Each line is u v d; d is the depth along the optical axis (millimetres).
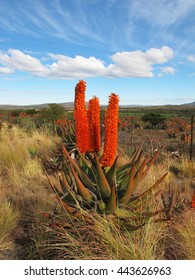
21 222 4574
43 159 8391
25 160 8516
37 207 4742
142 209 3883
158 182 3764
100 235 3561
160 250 3623
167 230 3971
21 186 6238
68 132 8016
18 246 3992
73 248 3547
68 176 3965
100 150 3738
